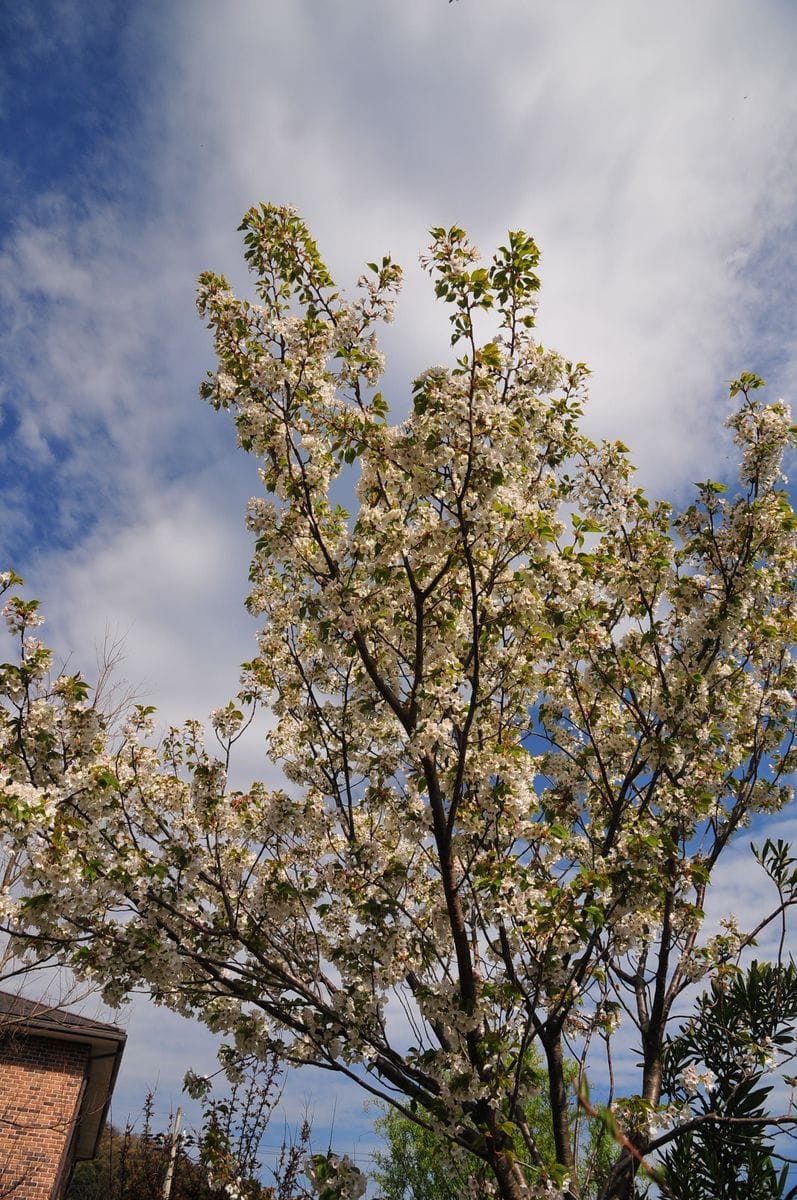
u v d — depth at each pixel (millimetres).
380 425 5730
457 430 5141
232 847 6762
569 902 5188
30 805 4891
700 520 6402
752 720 7809
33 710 5445
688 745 6117
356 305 5637
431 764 5668
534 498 6375
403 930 5539
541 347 5570
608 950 5773
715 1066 6590
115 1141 15492
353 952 5562
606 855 6078
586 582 5938
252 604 7469
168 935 5730
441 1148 5746
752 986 6691
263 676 7434
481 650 6523
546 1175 5176
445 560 6090
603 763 6906
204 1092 6262
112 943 5539
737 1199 5996
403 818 5934
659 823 6234
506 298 5348
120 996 5789
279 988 5785
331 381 5867
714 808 6645
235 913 6469
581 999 6059
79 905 5305
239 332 5758
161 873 5527
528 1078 5242
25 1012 10344
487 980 5645
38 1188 10461
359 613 5777
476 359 5090
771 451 5984
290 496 5852
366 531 6023
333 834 6910
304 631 7457
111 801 5832
